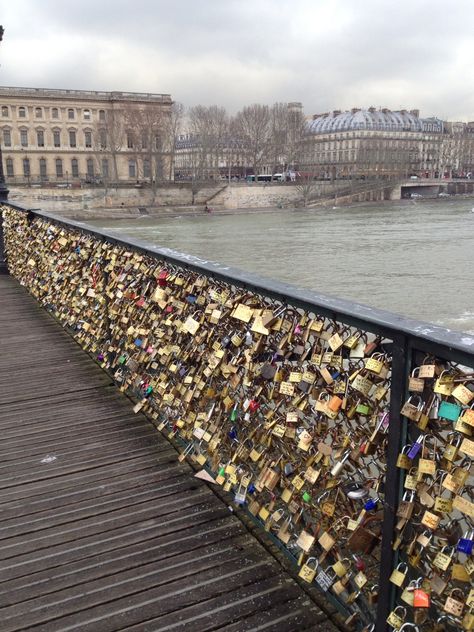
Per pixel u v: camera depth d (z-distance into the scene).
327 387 2.33
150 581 2.74
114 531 3.13
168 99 103.94
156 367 4.32
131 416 4.63
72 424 4.50
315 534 2.50
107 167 100.62
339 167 135.38
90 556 2.94
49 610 2.59
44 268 8.07
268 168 141.38
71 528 3.17
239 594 2.64
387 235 56.34
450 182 120.00
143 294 4.42
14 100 96.94
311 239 54.22
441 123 158.88
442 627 1.99
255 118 121.12
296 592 2.63
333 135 151.38
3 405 4.89
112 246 5.20
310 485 2.52
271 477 2.73
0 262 11.36
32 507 3.38
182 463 3.84
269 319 2.62
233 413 3.11
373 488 2.19
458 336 1.72
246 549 2.95
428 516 1.84
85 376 5.58
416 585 1.97
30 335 7.04
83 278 6.05
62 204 79.12
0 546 3.04
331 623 2.46
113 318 5.12
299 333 2.47
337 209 92.56
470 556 1.77
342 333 2.24
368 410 2.12
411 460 1.91
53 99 99.00
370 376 2.08
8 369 5.81
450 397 1.75
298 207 95.12
